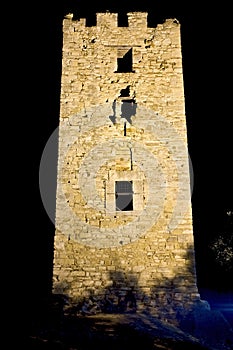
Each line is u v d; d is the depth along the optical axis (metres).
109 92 11.36
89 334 7.99
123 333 8.09
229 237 17.81
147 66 11.59
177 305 9.41
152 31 11.93
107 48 11.77
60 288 9.60
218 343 8.27
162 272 9.76
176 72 11.54
